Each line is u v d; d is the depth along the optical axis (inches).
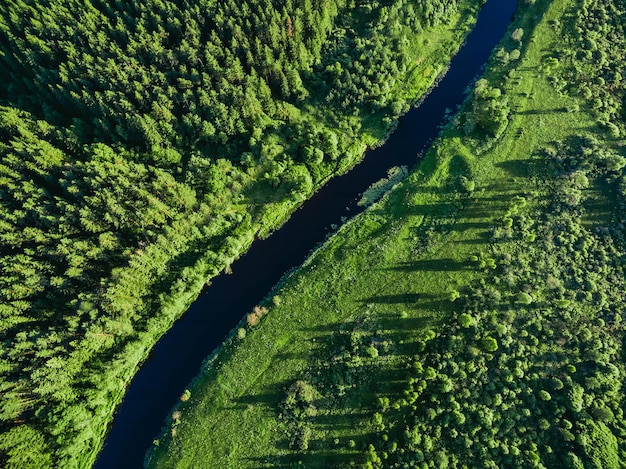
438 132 3779.5
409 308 3132.4
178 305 3159.5
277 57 3444.9
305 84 3668.8
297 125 3558.1
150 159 3341.5
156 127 3272.6
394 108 3695.9
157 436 2950.3
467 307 3097.9
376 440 2795.3
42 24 3284.9
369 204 3521.2
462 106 3860.7
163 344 3191.4
